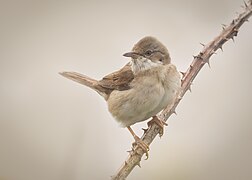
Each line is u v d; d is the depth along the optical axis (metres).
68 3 16.42
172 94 9.80
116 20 16.08
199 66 9.02
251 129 11.99
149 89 9.80
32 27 15.92
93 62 15.28
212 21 14.98
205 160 11.45
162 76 9.80
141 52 10.01
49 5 16.30
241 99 12.72
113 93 10.48
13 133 11.95
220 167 11.30
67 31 16.03
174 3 15.71
